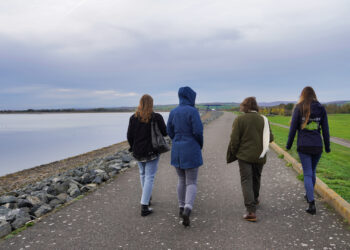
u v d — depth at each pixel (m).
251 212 3.58
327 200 4.16
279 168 6.68
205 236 3.21
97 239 3.21
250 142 3.61
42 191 5.84
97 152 18.84
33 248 3.02
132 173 6.80
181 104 3.78
